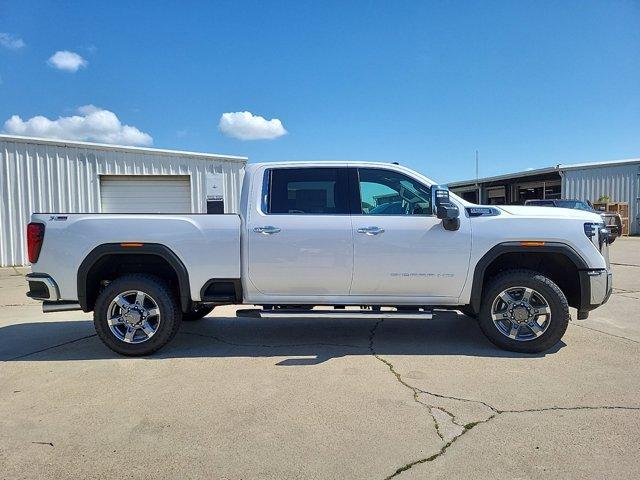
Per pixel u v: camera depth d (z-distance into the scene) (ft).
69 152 43.27
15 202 41.96
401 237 15.52
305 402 11.89
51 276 15.78
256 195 16.22
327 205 16.19
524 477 8.54
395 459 9.18
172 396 12.37
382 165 16.40
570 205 60.03
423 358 15.37
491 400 11.87
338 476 8.63
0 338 18.66
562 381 13.14
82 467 9.00
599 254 15.52
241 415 11.18
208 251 15.72
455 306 16.24
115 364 15.14
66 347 17.25
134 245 15.69
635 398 11.93
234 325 20.54
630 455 9.23
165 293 15.70
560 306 15.14
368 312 15.78
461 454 9.32
